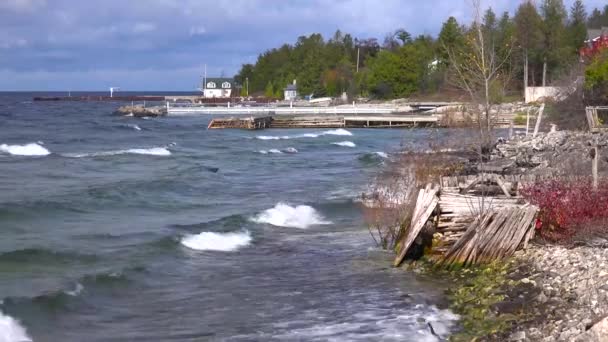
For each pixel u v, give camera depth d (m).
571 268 13.48
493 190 18.19
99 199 26.34
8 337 11.77
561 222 15.45
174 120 87.62
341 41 158.50
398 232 18.27
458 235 16.08
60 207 24.55
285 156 45.56
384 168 26.50
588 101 35.31
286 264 17.12
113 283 15.19
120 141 57.62
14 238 19.69
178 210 25.14
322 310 13.38
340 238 19.84
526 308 12.05
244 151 48.94
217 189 30.23
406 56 109.44
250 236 20.38
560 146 26.72
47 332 12.28
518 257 14.98
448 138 26.33
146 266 16.61
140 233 20.45
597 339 10.00
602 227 15.03
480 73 29.81
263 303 13.98
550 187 16.62
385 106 90.88
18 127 73.12
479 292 13.47
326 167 38.53
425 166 21.14
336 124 73.19
